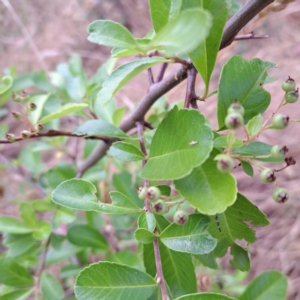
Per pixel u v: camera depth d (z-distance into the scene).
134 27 0.80
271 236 0.54
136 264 0.27
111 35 0.14
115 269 0.15
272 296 0.21
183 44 0.11
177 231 0.15
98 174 0.29
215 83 0.63
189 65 0.16
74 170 0.29
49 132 0.20
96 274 0.15
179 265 0.18
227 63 0.15
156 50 0.15
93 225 0.30
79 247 0.31
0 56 0.80
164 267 0.17
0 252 0.56
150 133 0.20
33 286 0.26
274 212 0.56
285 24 0.67
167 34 0.12
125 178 0.30
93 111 0.27
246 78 0.15
